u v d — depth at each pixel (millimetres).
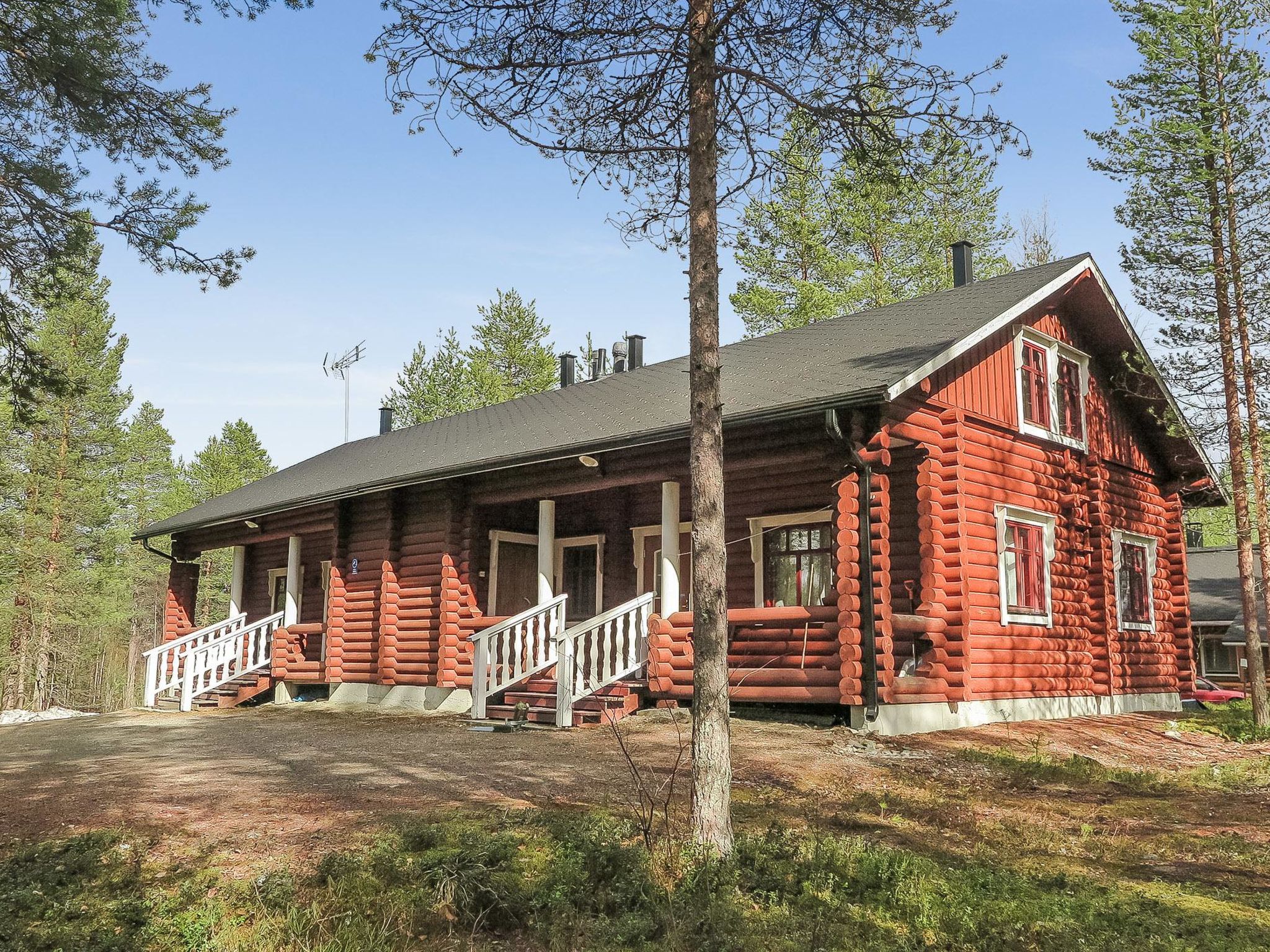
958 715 13078
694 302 7492
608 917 5801
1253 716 18703
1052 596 15688
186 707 19609
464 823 7434
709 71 7781
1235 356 20078
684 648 13617
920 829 8102
